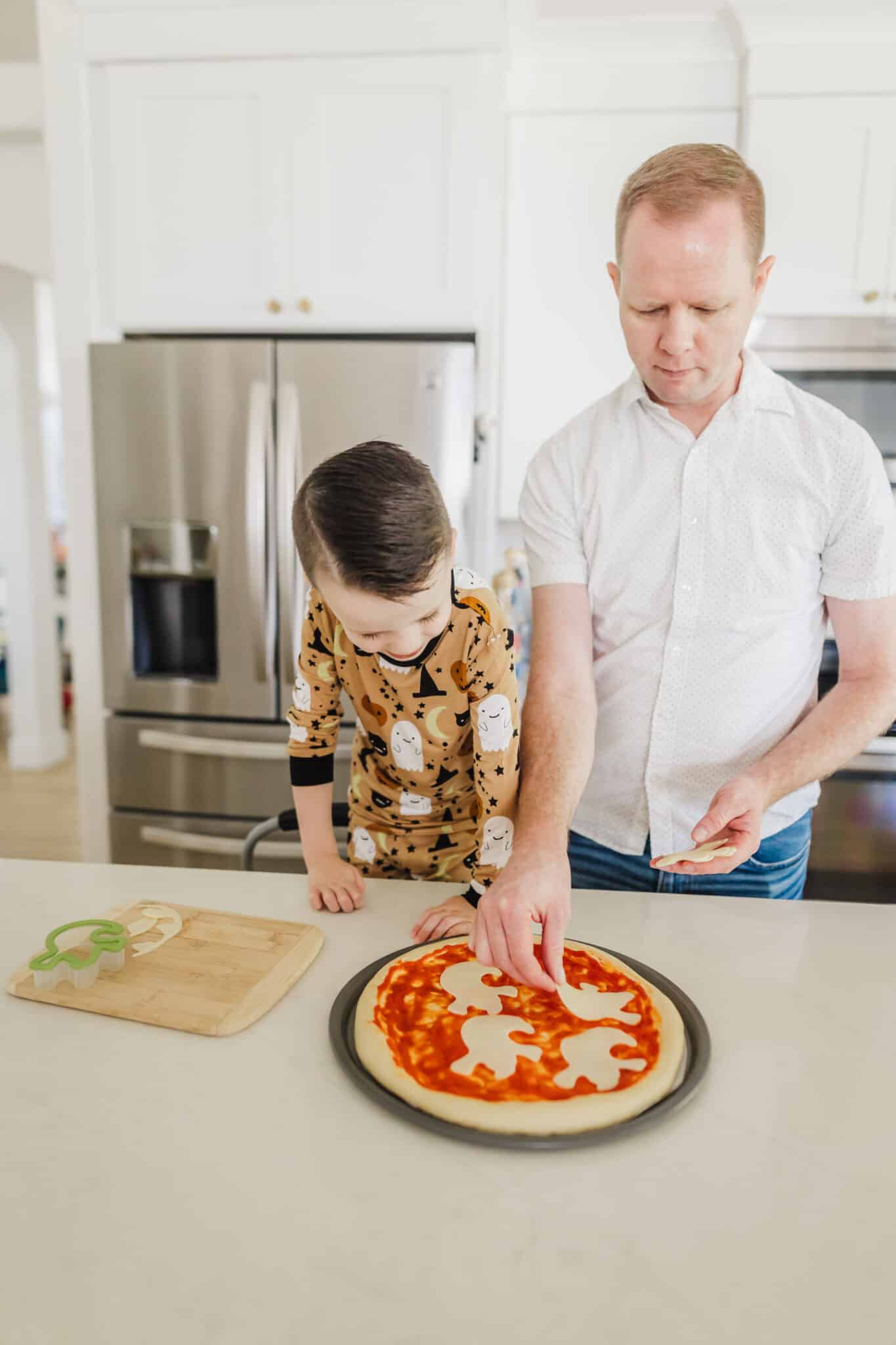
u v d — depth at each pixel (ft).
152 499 7.85
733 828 3.30
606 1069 2.36
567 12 7.70
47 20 7.74
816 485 3.84
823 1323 1.67
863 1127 2.22
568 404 8.77
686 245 3.25
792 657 4.08
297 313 8.04
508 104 8.29
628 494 4.03
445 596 2.95
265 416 7.57
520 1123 2.15
